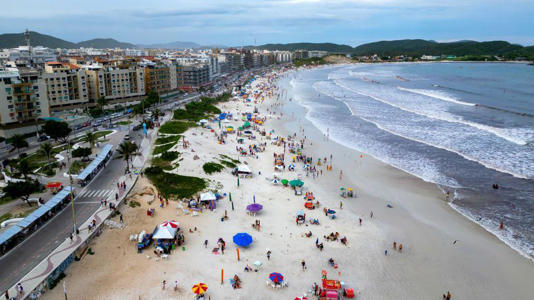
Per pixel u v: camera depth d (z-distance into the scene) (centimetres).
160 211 5656
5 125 9544
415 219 5784
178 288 3956
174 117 11975
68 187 5934
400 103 16250
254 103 16950
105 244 4719
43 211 5088
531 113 13288
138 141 9212
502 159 8381
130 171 7025
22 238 4662
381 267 4522
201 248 4753
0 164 7412
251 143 9831
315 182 7269
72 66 13475
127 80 15138
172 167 7238
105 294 3825
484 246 5016
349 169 8031
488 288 4181
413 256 4778
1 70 10069
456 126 11638
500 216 5831
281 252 4738
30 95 9956
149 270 4256
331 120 13050
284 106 16250
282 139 10331
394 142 10012
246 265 4434
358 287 4125
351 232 5328
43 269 4059
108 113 13012
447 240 5169
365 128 11706
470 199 6444
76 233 4750
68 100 12900
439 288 4162
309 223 5547
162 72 17488
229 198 6278
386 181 7331
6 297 3572
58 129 8606
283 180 7000
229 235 5116
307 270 4388
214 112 13838
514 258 4744
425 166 8094
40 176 6650
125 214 5453
